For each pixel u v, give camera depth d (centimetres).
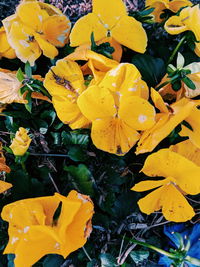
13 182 25
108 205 25
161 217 27
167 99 24
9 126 27
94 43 22
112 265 25
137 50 24
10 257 25
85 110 21
